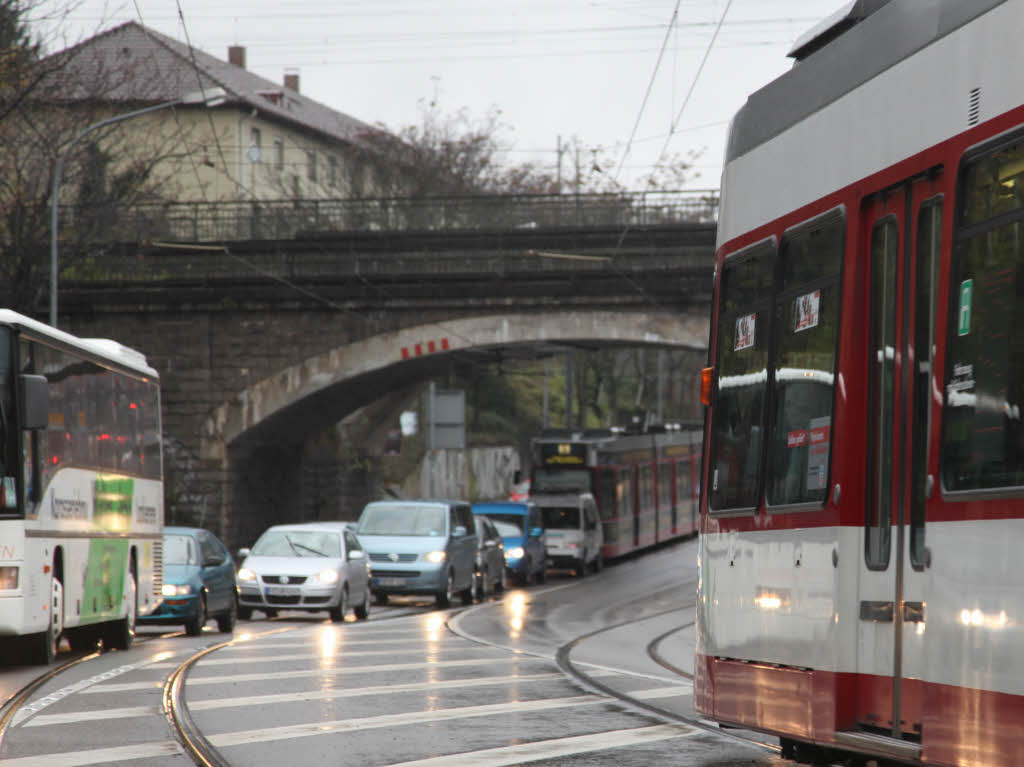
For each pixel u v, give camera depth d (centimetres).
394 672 2177
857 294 1052
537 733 1518
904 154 994
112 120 4750
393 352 6706
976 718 862
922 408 955
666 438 7319
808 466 1109
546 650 2648
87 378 2542
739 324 1273
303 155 10119
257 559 3591
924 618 930
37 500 2230
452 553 4094
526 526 5203
